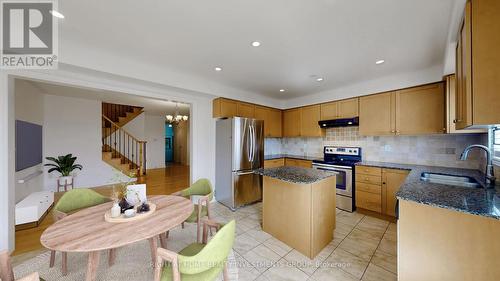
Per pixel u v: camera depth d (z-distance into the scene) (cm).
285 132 468
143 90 293
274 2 143
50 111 456
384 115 305
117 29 180
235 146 342
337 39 195
